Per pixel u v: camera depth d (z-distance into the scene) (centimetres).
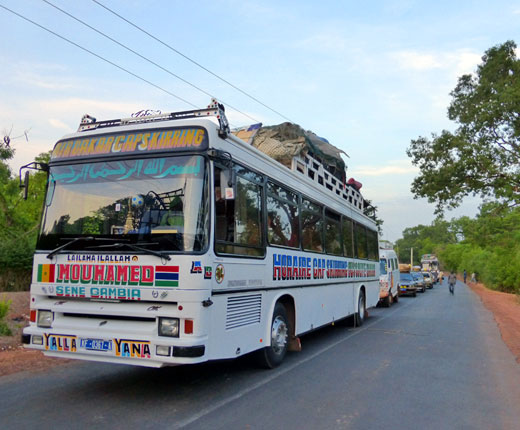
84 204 588
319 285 987
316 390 629
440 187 2792
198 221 535
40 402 555
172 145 566
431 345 1027
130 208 562
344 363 815
